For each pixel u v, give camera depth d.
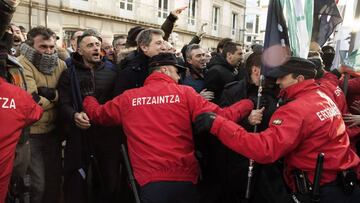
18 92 2.11
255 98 2.60
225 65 3.77
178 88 2.36
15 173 2.62
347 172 2.13
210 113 2.21
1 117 1.98
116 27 16.75
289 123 2.03
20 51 3.10
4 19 2.14
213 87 3.63
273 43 2.40
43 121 3.08
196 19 22.88
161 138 2.26
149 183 2.22
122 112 2.40
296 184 2.18
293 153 2.18
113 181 3.23
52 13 13.80
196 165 2.39
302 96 2.16
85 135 3.04
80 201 3.03
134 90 2.43
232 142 2.09
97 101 2.99
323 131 2.08
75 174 3.03
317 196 2.06
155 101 2.31
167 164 2.23
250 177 2.46
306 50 2.49
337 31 3.77
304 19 2.47
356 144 3.19
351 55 3.04
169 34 4.02
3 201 2.09
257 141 2.02
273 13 2.40
